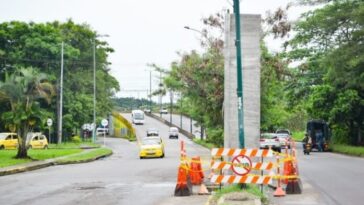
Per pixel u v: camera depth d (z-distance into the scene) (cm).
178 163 3522
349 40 4431
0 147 5400
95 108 7281
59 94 6812
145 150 4281
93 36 7838
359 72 4594
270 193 1841
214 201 1565
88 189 2031
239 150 1666
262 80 3481
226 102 1978
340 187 2006
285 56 6366
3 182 2364
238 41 1691
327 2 4531
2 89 3716
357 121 5691
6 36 6788
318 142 5625
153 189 2012
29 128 3825
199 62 3797
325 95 5644
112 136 10362
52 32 7038
